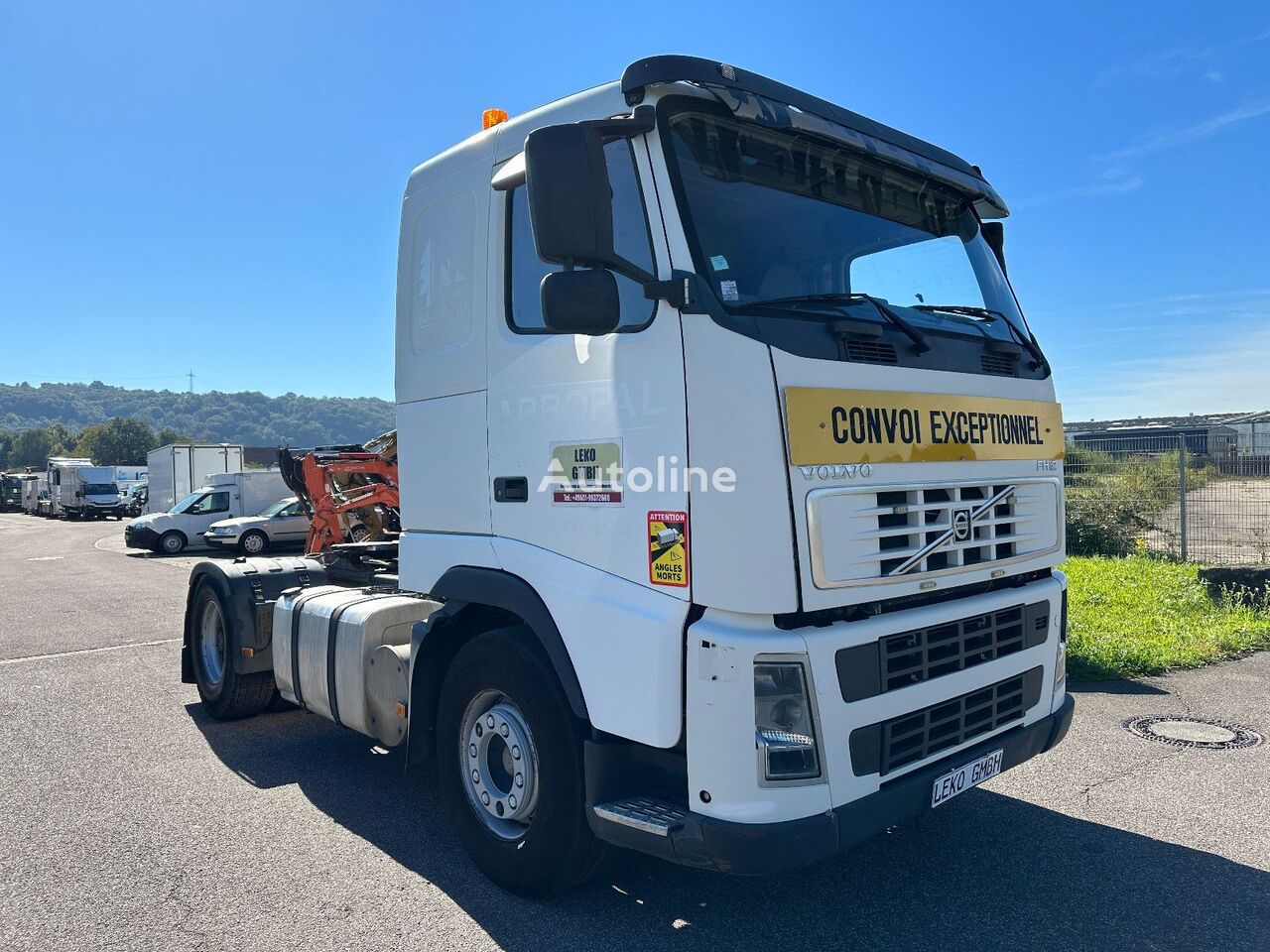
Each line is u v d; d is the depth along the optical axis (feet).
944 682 10.78
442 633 13.58
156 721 21.11
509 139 12.47
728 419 9.55
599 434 10.76
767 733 9.36
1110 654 23.70
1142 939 10.96
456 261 13.24
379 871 13.01
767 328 9.72
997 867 12.92
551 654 11.10
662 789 10.44
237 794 16.19
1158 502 40.98
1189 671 23.82
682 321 9.86
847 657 9.73
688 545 9.76
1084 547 42.47
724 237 10.20
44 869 13.14
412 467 13.93
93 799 15.96
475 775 12.61
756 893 12.21
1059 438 13.48
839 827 9.48
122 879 12.80
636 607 10.26
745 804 9.32
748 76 10.80
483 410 12.54
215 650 21.49
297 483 28.89
